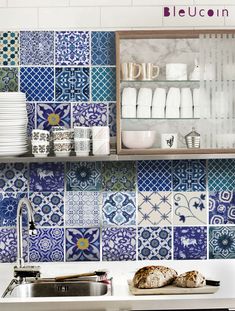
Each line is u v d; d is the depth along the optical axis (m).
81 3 2.80
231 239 2.83
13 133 2.61
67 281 2.52
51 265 2.76
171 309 2.22
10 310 2.20
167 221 2.83
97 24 2.81
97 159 2.61
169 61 2.67
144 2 2.80
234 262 2.77
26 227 2.82
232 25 2.81
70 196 2.82
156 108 2.67
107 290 2.42
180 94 2.67
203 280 2.35
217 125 2.66
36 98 2.81
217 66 2.66
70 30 2.81
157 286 2.33
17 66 2.81
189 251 2.83
